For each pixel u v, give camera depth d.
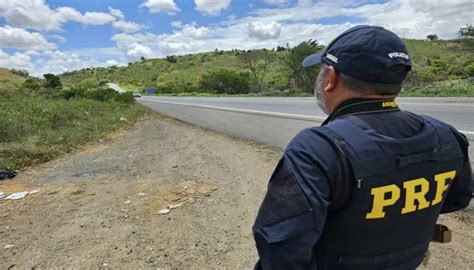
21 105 16.61
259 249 1.04
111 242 3.68
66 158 8.64
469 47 31.34
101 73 136.50
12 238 3.92
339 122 1.06
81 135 11.34
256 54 56.66
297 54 34.53
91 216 4.42
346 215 1.00
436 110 10.02
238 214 4.18
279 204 1.00
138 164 7.24
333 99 1.14
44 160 8.42
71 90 32.78
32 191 5.77
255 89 48.75
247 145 8.16
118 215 4.39
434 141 1.10
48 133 11.00
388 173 1.00
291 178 1.01
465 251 3.07
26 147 8.86
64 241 3.77
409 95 16.75
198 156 7.45
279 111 15.07
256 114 14.77
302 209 0.97
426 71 31.89
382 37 1.07
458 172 1.18
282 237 0.97
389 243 1.05
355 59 1.06
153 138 11.01
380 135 1.03
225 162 6.66
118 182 5.96
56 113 14.22
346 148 0.99
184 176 5.94
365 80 1.07
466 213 3.79
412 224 1.07
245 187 5.11
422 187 1.06
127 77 125.00
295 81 36.03
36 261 3.38
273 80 51.09
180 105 29.09
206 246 3.50
